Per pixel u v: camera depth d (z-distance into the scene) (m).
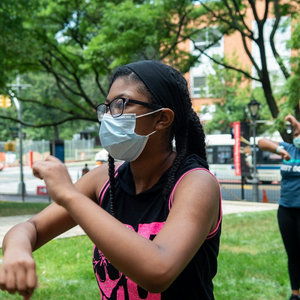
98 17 15.22
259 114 23.72
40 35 14.09
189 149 1.45
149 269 0.96
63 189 1.06
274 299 4.11
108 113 1.34
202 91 25.92
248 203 13.75
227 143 21.80
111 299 1.27
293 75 10.59
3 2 10.52
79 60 15.38
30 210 11.16
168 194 1.23
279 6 12.07
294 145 4.20
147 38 11.69
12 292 0.95
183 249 1.02
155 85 1.29
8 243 1.11
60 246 6.32
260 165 20.72
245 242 6.93
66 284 4.48
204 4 12.41
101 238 0.98
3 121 48.84
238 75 24.05
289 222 4.11
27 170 36.75
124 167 1.40
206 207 1.12
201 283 1.23
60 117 45.81
